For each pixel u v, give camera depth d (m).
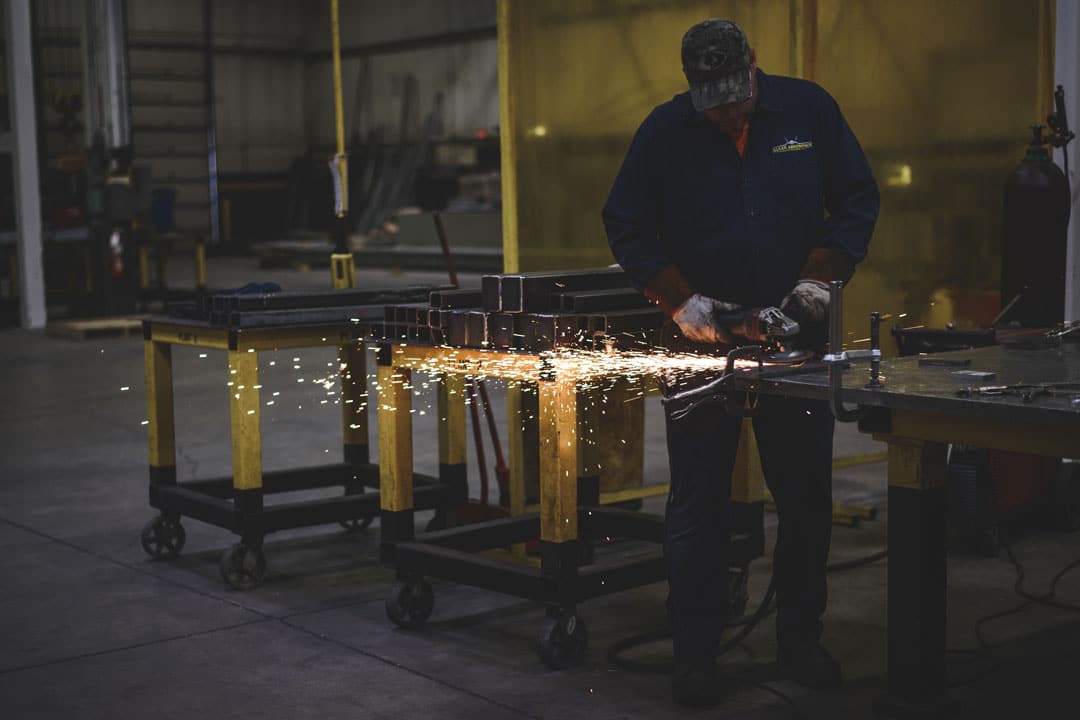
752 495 3.58
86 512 5.05
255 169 26.28
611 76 4.71
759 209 2.89
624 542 4.57
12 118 11.90
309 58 26.61
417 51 23.97
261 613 3.75
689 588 2.97
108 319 11.95
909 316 5.17
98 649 3.44
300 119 26.83
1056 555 4.19
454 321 3.38
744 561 3.55
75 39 22.22
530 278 3.25
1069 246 4.88
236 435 3.97
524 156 4.60
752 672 3.17
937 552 2.73
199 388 8.28
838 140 2.96
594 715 2.91
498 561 3.38
